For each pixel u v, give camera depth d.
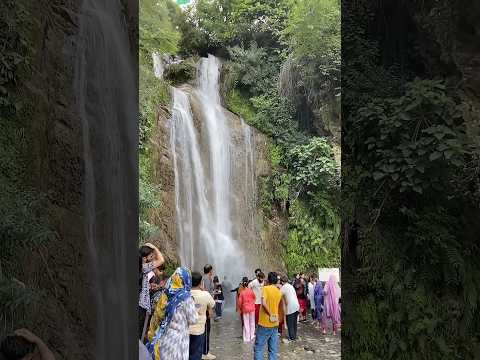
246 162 19.72
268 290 6.27
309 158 19.30
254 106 20.95
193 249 17.03
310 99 19.91
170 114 17.36
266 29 22.70
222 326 11.76
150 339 4.08
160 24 19.44
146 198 13.68
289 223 19.41
